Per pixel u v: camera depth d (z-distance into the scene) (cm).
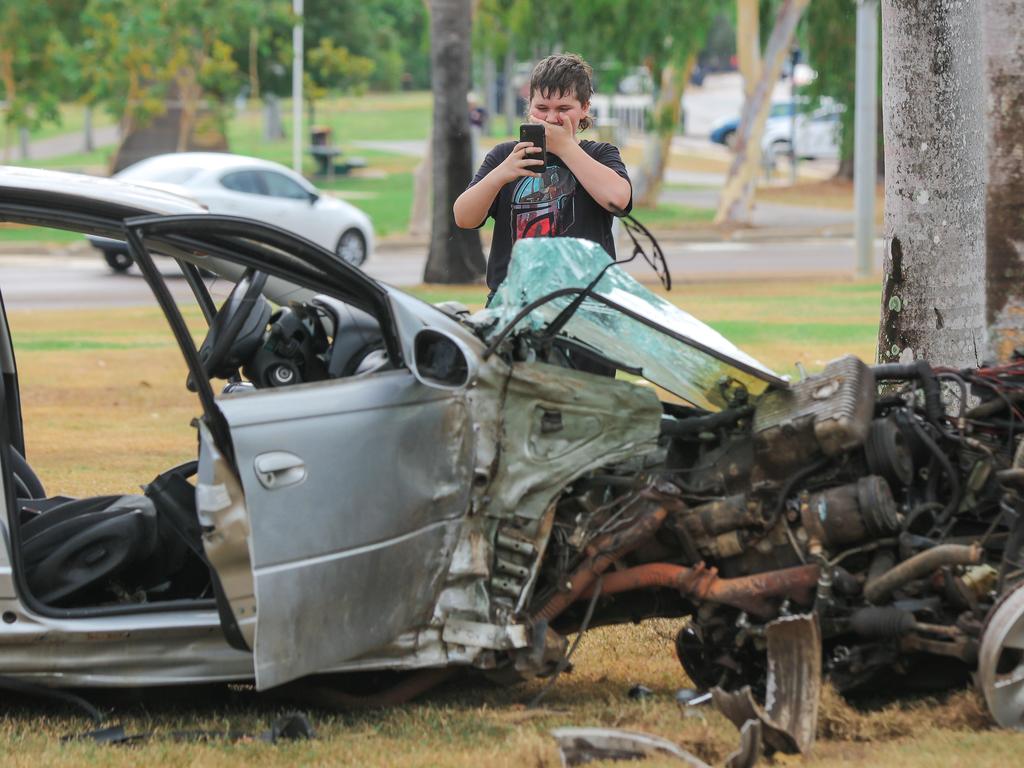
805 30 9262
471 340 1244
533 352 1269
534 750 1104
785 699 1145
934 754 1093
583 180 1448
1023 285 1995
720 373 1269
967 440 1276
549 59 1472
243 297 1314
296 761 1112
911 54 1764
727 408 1275
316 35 14188
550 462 1231
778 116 13562
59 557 1243
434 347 1254
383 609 1185
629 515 1243
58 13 10319
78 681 1185
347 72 12088
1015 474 1211
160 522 1306
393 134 16450
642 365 1277
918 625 1180
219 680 1197
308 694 1272
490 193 1457
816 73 9362
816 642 1145
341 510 1154
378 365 1247
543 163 1435
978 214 1789
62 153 13862
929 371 1305
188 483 1322
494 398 1229
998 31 1978
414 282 6031
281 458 1135
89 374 3462
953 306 1781
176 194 1377
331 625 1157
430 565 1207
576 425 1238
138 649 1188
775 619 1220
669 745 1083
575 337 1281
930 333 1786
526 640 1220
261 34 10875
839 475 1240
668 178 12400
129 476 2217
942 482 1285
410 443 1195
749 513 1228
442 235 5906
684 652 1327
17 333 4238
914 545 1210
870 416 1220
